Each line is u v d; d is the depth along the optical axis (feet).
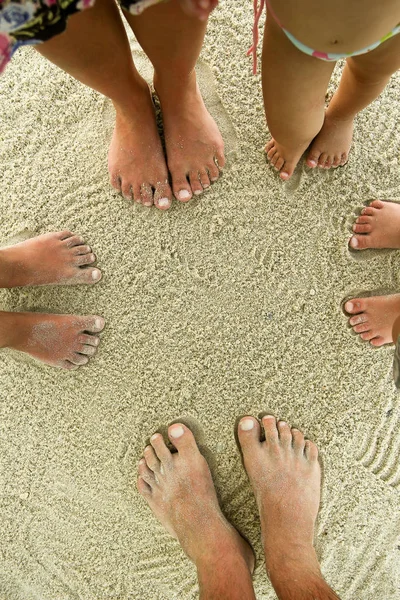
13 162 2.16
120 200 2.12
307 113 1.57
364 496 2.11
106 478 2.15
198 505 2.02
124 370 2.13
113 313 2.13
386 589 2.12
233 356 2.12
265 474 2.03
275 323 2.12
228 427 2.12
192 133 1.95
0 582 2.20
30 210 2.15
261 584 2.13
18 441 2.17
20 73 2.16
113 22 1.39
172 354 2.12
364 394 2.11
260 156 2.11
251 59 2.13
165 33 1.38
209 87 2.13
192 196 2.09
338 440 2.11
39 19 0.82
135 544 2.15
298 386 2.12
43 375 2.14
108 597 2.16
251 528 2.11
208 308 2.12
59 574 2.18
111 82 1.60
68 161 2.15
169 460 2.06
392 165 2.11
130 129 1.92
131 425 2.13
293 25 1.15
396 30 1.13
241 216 2.11
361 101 1.72
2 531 2.19
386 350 2.10
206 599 1.81
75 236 2.10
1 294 2.16
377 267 2.11
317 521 2.11
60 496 2.17
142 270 2.12
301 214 2.11
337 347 2.11
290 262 2.11
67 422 2.15
